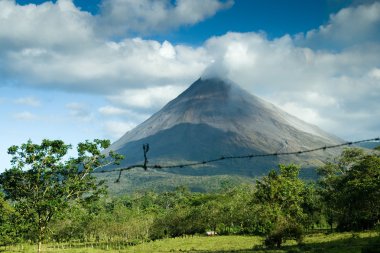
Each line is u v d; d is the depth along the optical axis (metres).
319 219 97.75
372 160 84.44
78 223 111.06
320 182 101.25
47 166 46.88
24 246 89.00
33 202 47.00
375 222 77.19
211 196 139.62
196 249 67.81
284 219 60.03
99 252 74.75
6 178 46.22
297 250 48.50
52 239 108.88
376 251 40.53
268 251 50.31
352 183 77.88
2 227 54.06
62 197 48.22
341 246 47.19
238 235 101.19
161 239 107.81
